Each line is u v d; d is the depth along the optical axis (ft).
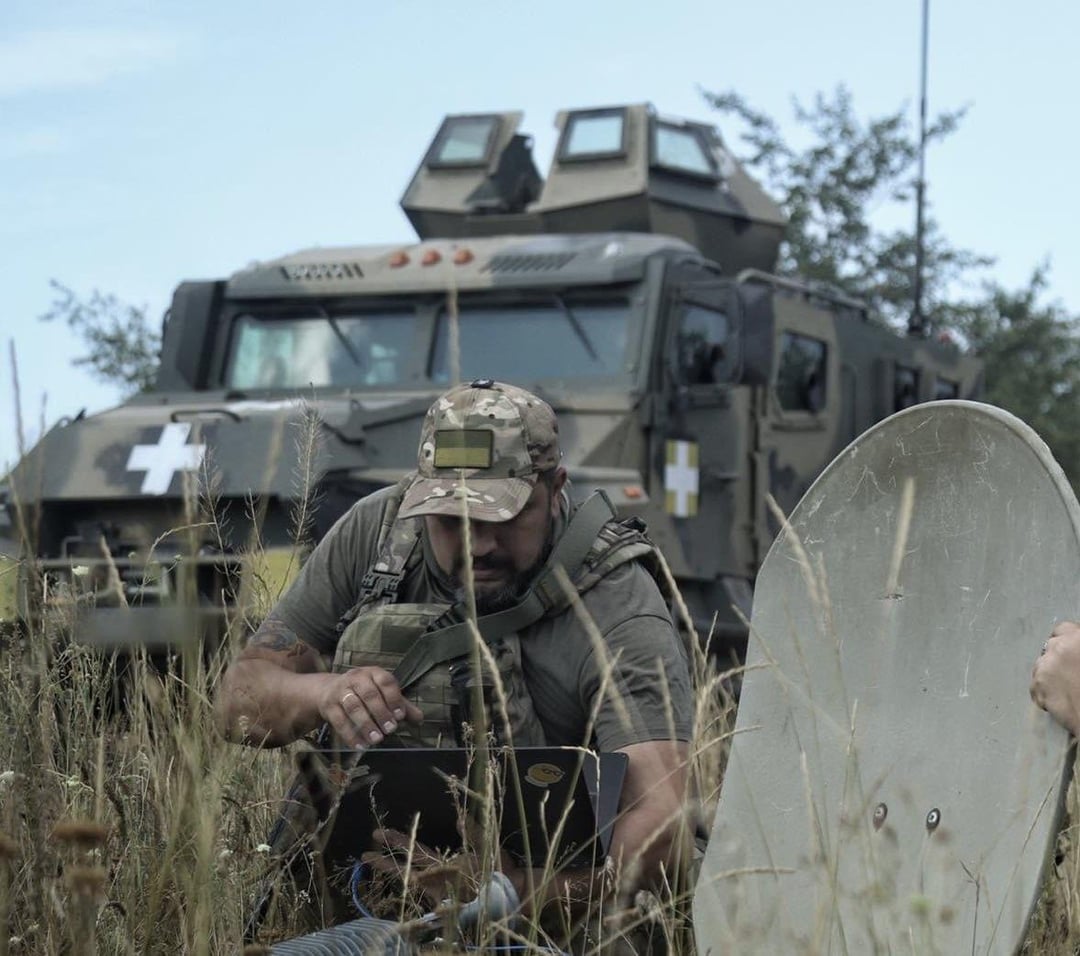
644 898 9.57
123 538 22.85
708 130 33.88
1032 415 67.62
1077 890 9.41
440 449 10.43
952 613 8.55
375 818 9.60
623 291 26.68
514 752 8.94
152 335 49.01
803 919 8.67
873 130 66.18
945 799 8.17
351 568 11.30
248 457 21.81
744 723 9.63
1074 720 7.45
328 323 28.58
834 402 30.86
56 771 9.29
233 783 9.96
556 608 10.42
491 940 8.27
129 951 8.04
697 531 26.53
